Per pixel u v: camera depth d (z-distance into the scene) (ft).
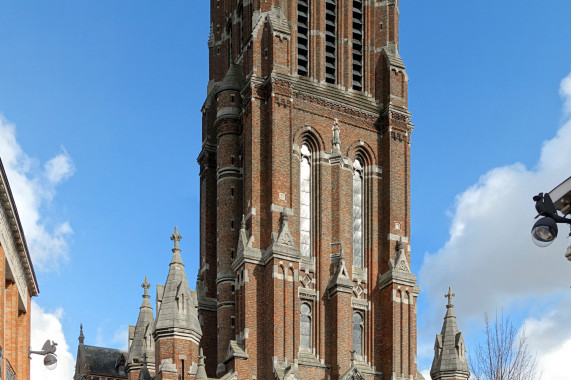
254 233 249.75
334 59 277.64
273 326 237.66
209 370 268.62
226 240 265.75
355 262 261.44
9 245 184.44
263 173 256.73
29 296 216.95
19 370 207.92
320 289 251.80
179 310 235.20
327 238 257.14
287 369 233.35
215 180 291.79
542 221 90.43
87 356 356.38
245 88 267.39
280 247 244.01
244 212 257.34
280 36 264.93
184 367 231.71
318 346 246.47
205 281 279.28
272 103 257.55
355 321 254.68
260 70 264.93
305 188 261.44
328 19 281.95
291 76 262.88
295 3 274.77
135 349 278.05
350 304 250.37
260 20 268.62
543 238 90.48
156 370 232.53
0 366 170.60
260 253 248.11
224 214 268.62
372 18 284.20
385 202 266.36
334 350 245.65
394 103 272.51
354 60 279.90
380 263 261.85
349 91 274.57
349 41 278.87
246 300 242.58
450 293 260.42
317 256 254.88
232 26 296.92
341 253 254.27
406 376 249.14
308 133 263.90
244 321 241.14
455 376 248.11
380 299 258.16
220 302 260.42
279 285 241.35
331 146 265.13
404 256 259.60
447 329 255.91
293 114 262.67
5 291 194.08
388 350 251.39
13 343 193.16
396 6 284.20
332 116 268.00
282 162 254.47
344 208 261.24
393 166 267.39
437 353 254.06
